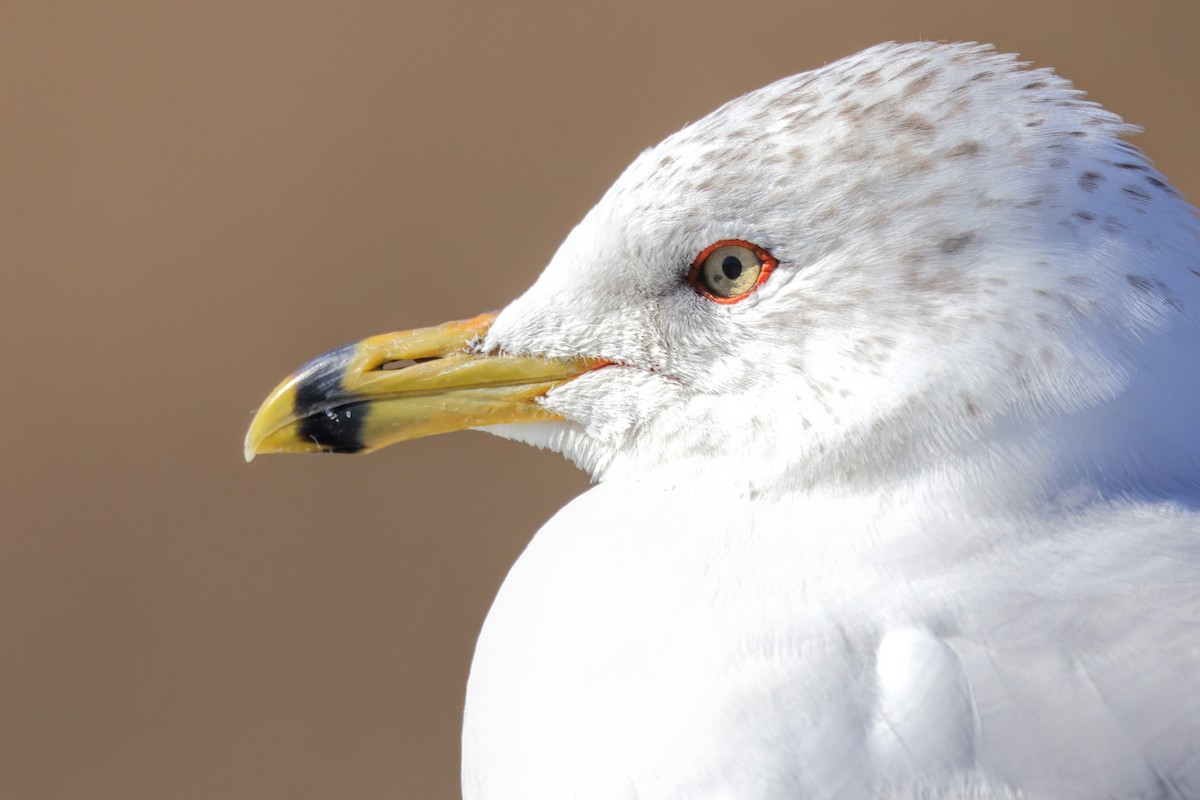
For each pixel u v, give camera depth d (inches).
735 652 99.6
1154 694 99.0
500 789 100.2
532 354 101.4
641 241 100.7
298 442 101.9
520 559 100.9
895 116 100.3
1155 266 100.0
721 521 100.2
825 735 99.3
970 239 100.0
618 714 99.7
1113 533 99.7
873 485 100.0
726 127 100.6
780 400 100.3
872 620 99.5
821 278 100.3
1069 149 100.1
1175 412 99.9
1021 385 99.8
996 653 99.3
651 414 100.9
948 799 99.1
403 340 101.8
